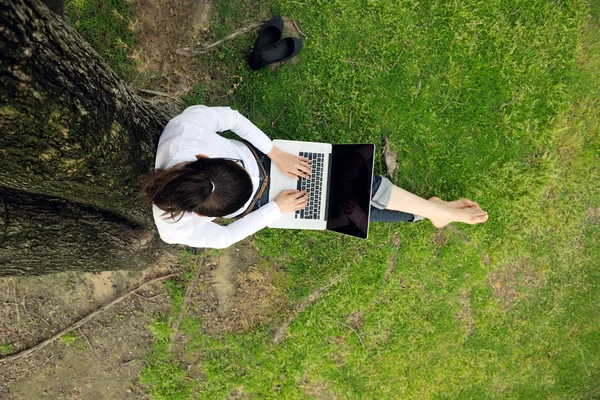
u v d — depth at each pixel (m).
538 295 3.52
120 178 1.85
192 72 3.05
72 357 3.24
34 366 3.21
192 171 1.62
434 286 3.44
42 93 1.28
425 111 3.32
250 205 2.47
